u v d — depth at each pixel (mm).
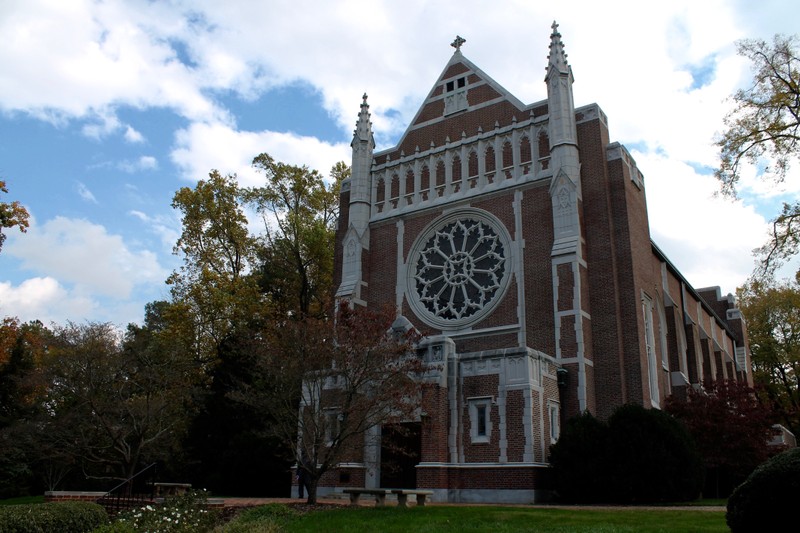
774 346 56125
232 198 45969
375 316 22453
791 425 54500
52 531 14430
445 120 36875
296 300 46438
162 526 15727
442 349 26234
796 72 24594
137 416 31484
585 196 30922
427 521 15812
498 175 33500
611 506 21078
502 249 32156
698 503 22562
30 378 30469
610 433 23391
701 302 44875
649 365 30406
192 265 43750
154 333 38594
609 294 28922
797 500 10617
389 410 22344
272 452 33625
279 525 15914
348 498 25562
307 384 22000
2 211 22562
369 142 38562
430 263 34312
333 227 49625
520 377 24719
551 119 32125
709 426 28406
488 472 24156
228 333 39688
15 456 35062
